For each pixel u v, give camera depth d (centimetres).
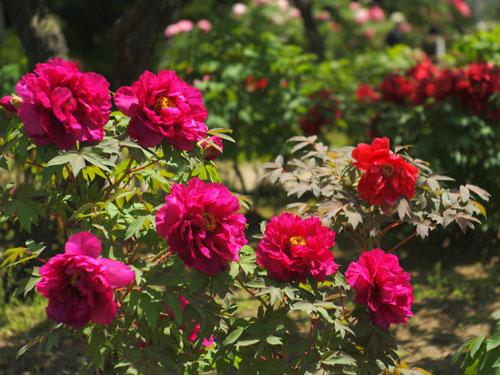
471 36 555
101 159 192
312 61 944
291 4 1009
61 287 176
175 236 187
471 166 499
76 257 172
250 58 557
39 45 419
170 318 211
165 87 203
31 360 317
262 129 568
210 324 207
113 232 209
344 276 231
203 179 239
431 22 1153
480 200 480
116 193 213
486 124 484
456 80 482
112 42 413
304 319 380
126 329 214
